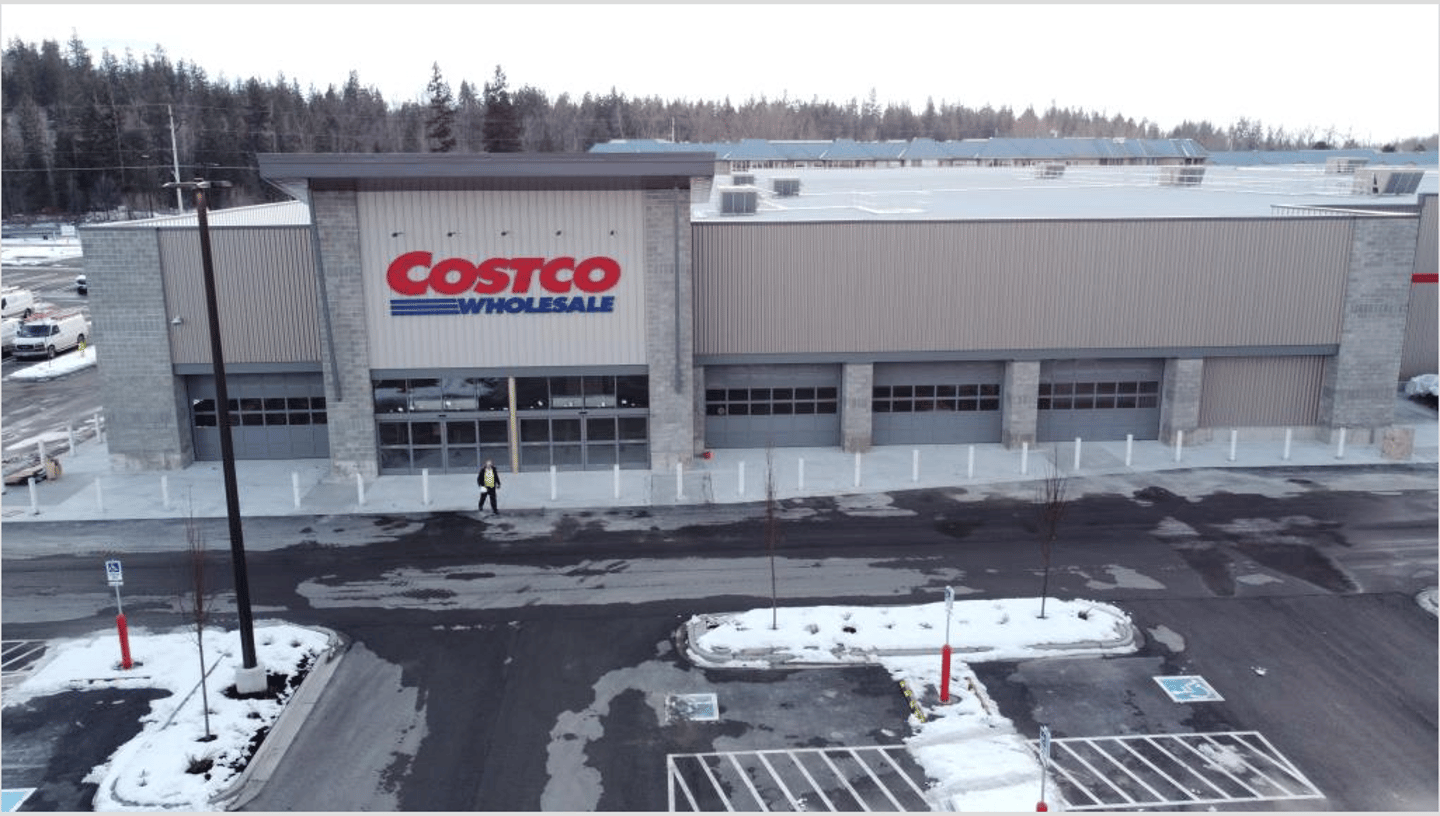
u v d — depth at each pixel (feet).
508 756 51.80
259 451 103.14
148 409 98.43
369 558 77.92
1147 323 102.17
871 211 121.08
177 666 60.95
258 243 96.22
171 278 96.53
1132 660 61.41
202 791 48.42
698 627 65.62
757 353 100.89
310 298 97.55
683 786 49.16
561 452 98.27
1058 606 67.92
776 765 50.85
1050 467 98.94
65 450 108.06
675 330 94.53
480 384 96.27
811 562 76.74
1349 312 102.42
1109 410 106.83
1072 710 55.88
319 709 56.34
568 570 75.46
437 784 49.44
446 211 90.79
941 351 101.96
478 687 58.70
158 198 387.34
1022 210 122.83
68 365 156.97
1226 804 47.44
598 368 95.40
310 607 69.46
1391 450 100.63
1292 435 107.14
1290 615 67.26
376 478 96.32
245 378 101.40
